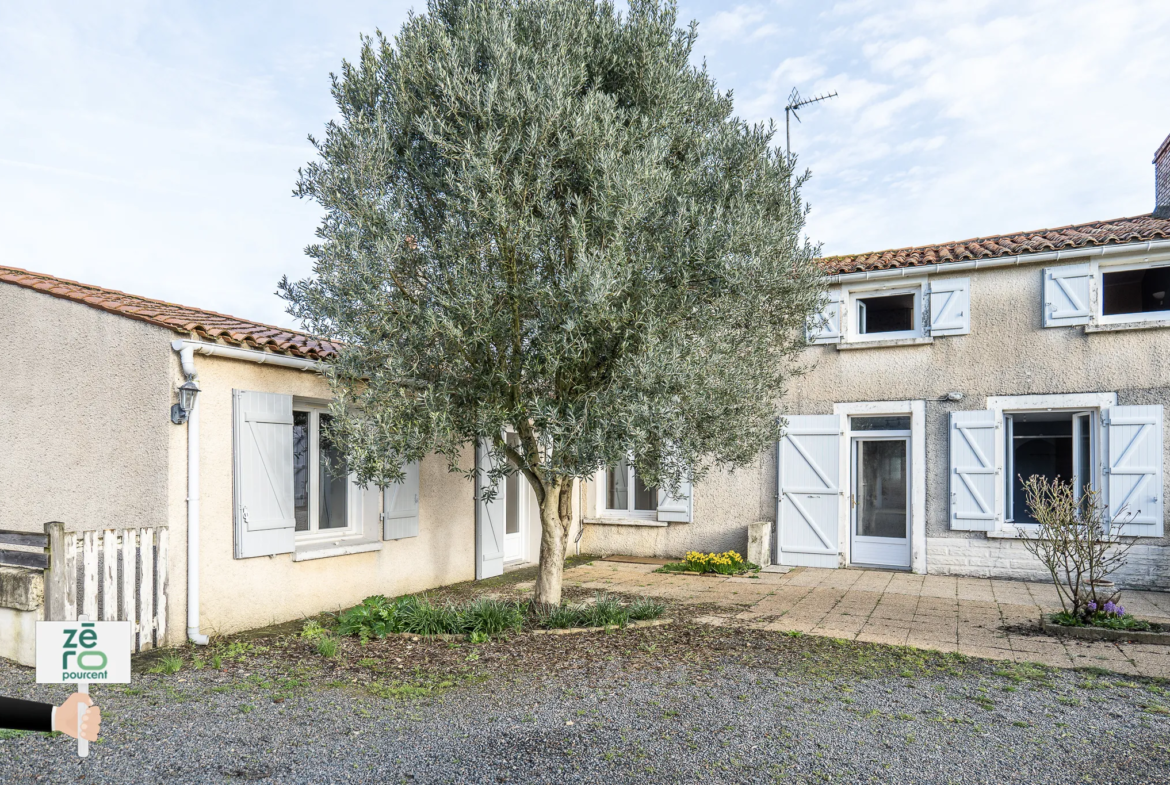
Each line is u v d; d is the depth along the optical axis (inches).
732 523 468.8
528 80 245.6
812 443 443.5
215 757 154.3
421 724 176.1
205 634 259.9
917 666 231.8
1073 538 290.5
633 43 266.5
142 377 256.5
